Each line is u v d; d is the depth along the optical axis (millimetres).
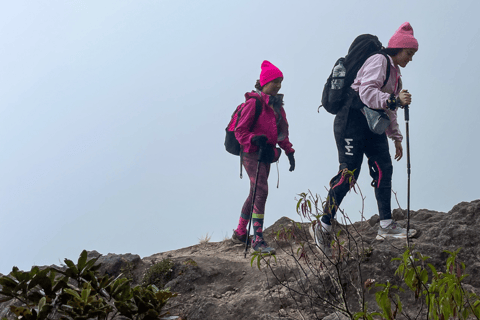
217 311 3166
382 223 3822
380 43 4043
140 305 2240
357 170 3891
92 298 2217
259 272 3736
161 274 3756
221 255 4750
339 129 3904
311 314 2996
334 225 3227
